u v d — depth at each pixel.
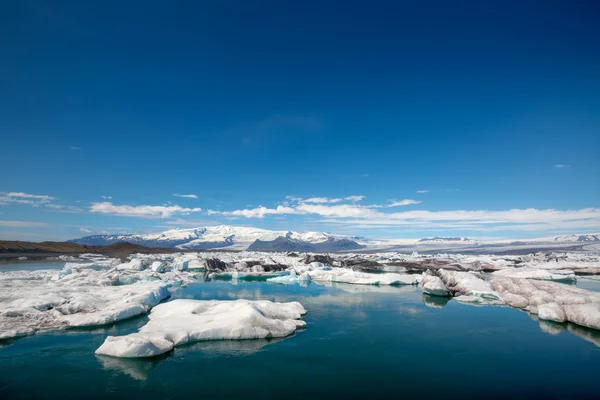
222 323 22.55
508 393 15.28
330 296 40.47
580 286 49.75
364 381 16.44
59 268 72.19
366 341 22.44
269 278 60.84
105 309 27.05
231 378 16.53
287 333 23.52
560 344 22.00
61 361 18.02
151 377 16.42
